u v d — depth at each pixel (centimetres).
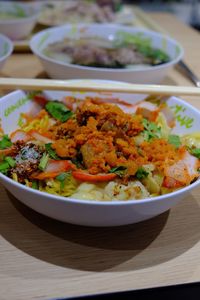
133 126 29
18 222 26
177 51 50
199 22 116
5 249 24
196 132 32
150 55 52
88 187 26
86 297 21
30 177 26
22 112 34
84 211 22
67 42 54
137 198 25
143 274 23
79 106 34
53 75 44
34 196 22
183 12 126
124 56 50
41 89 34
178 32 69
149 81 43
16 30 54
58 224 26
